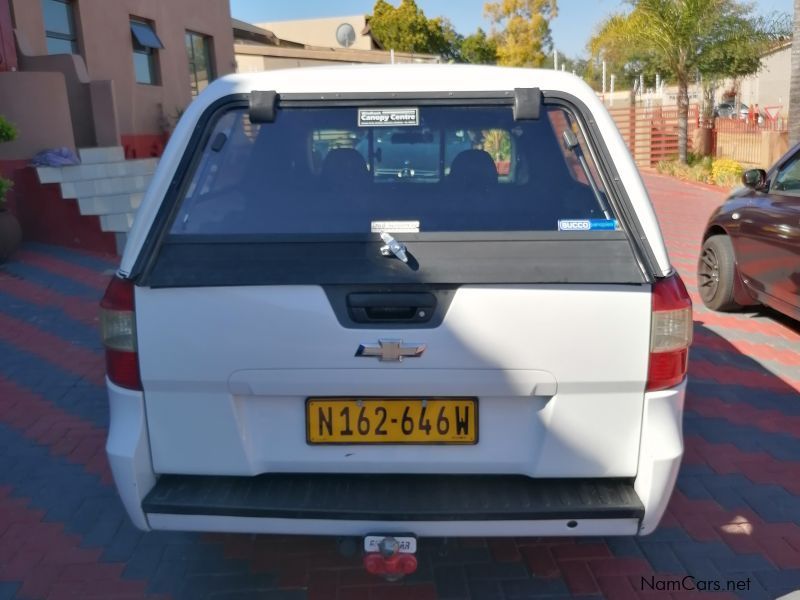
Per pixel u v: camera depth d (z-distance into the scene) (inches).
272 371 99.7
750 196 260.1
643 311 98.8
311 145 115.5
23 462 169.5
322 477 105.9
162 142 621.0
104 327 103.1
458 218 107.8
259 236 103.6
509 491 102.7
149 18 608.1
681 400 103.9
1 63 415.5
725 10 813.9
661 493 101.7
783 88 1354.6
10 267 346.9
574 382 99.7
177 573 129.6
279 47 1085.1
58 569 131.2
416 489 103.1
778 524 143.5
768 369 223.1
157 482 105.5
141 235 103.3
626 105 1116.5
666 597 123.3
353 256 100.0
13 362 231.5
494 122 113.9
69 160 394.9
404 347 98.0
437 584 126.3
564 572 129.3
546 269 97.9
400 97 112.3
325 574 128.7
